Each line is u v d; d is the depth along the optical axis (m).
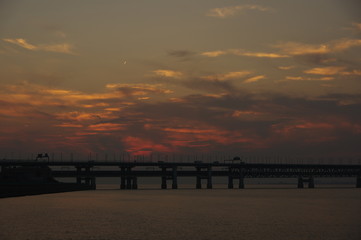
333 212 167.25
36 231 113.12
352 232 113.38
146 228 119.50
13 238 103.00
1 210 168.38
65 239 101.81
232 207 191.50
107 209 178.38
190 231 113.94
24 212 161.62
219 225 126.06
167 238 103.62
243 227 121.62
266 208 185.88
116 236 106.00
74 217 146.12
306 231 114.62
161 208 185.12
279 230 116.25
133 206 196.25
